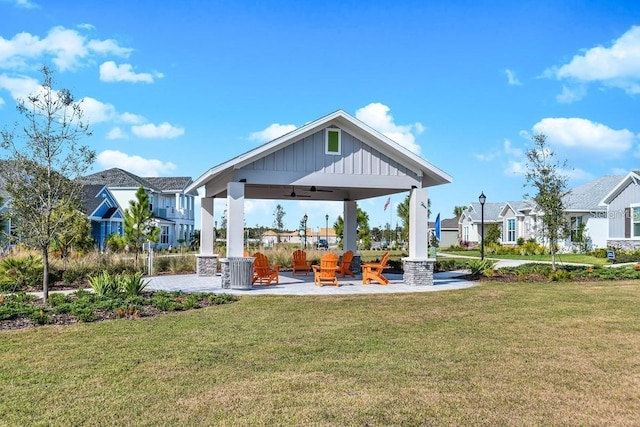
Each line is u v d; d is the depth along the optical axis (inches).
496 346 263.6
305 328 311.3
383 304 413.4
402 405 177.5
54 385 198.7
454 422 163.0
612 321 334.0
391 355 245.3
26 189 405.1
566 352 251.3
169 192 1812.3
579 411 172.6
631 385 200.1
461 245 1897.1
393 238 2249.0
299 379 206.2
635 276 655.1
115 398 183.8
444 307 396.2
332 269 569.9
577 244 1343.5
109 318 345.7
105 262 703.1
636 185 1130.0
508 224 1745.8
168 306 381.4
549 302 421.1
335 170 562.3
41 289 545.6
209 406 176.1
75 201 437.1
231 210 530.3
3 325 319.0
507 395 187.9
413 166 592.4
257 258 571.5
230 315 358.3
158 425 160.1
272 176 541.3
